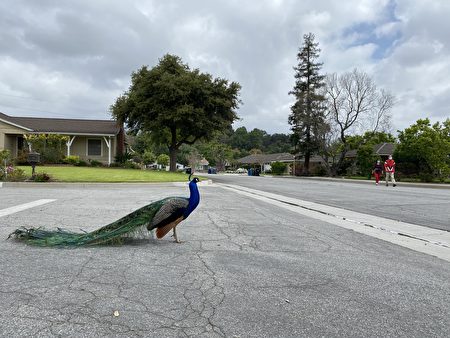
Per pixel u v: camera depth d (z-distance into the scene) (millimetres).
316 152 54531
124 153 39062
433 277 4840
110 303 3664
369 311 3662
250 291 4102
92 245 5859
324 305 3773
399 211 11453
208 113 35031
